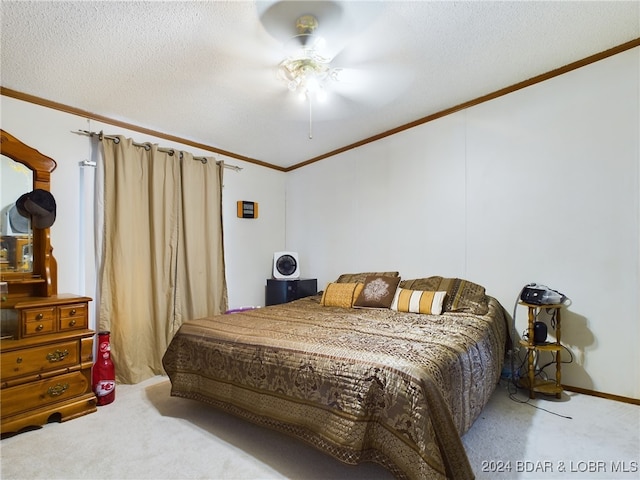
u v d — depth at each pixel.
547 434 1.76
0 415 1.81
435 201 3.04
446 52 2.06
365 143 3.57
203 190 3.42
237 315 2.50
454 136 2.91
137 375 2.71
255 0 1.56
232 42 1.87
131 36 1.79
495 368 2.06
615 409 2.04
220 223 3.58
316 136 3.41
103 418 2.05
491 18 1.76
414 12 1.69
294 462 1.58
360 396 1.37
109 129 2.81
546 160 2.44
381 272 3.37
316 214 4.09
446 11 1.69
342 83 2.39
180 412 2.12
